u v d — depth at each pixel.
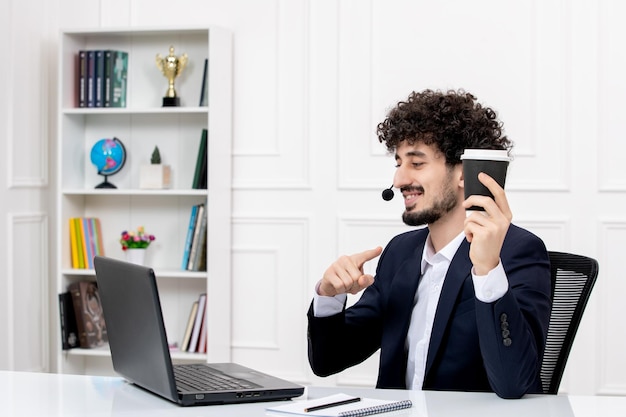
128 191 4.36
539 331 1.89
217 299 4.35
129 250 4.45
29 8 4.45
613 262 4.15
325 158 4.40
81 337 4.46
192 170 4.55
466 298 2.00
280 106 4.45
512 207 4.22
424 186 2.04
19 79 4.39
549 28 4.18
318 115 4.41
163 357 1.70
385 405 1.67
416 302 2.15
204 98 4.38
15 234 4.36
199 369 2.01
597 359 4.15
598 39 4.14
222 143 4.38
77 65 4.52
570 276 2.25
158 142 4.59
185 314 4.59
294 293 4.45
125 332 1.88
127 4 4.61
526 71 4.20
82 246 4.52
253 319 4.49
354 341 2.23
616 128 4.14
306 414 1.61
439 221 2.09
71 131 4.52
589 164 4.16
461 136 2.03
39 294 4.57
